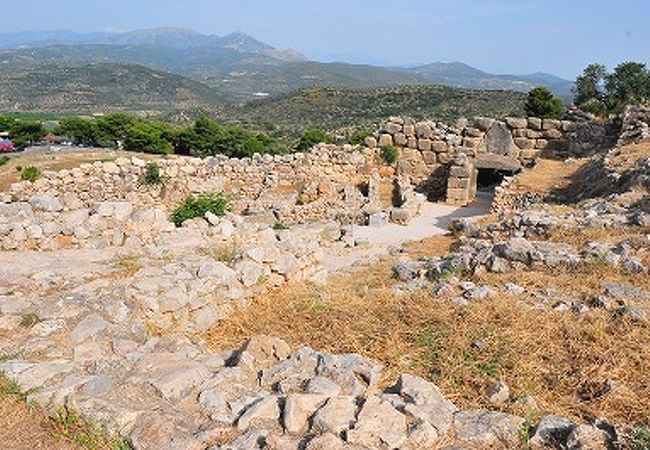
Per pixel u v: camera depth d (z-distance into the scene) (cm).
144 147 6438
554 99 3997
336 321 854
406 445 487
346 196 2466
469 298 934
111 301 784
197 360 662
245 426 520
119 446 498
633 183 1720
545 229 1370
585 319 826
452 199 2748
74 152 6306
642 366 687
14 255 1073
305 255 1127
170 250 1110
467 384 661
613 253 1081
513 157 2920
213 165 2606
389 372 673
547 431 510
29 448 499
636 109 2850
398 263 1315
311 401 543
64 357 651
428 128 2947
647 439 484
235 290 939
